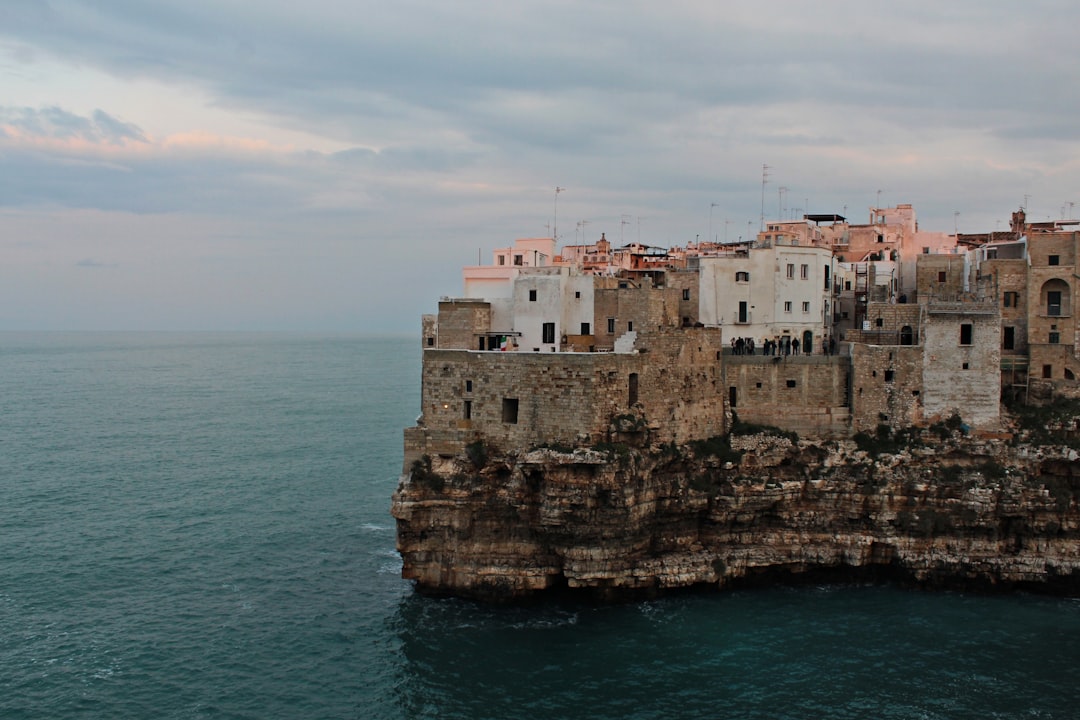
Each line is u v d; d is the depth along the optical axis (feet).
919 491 253.85
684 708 189.47
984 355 262.47
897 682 199.41
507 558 244.01
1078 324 278.26
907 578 253.24
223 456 458.50
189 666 212.02
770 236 361.51
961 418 263.70
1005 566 246.88
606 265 404.98
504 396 244.22
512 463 242.58
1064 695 193.36
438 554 248.32
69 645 222.69
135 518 330.95
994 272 286.25
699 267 301.22
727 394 278.87
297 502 355.77
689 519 256.93
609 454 232.73
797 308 308.81
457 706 191.83
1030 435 258.57
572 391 237.66
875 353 268.00
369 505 351.05
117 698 197.88
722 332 298.56
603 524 236.22
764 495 256.52
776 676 202.28
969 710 187.93
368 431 548.31
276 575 270.67
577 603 242.58
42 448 482.28
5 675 206.80
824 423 272.92
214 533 312.50
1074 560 244.63
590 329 281.95
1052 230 334.24
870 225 411.54
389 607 244.63
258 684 203.62
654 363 252.83
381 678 204.85
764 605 241.14
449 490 244.22
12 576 267.18
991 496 248.11
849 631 224.53
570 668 206.39
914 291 337.31
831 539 257.34
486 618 233.96
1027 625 227.61
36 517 330.54
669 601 243.60
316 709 192.75
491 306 291.17
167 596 254.27
